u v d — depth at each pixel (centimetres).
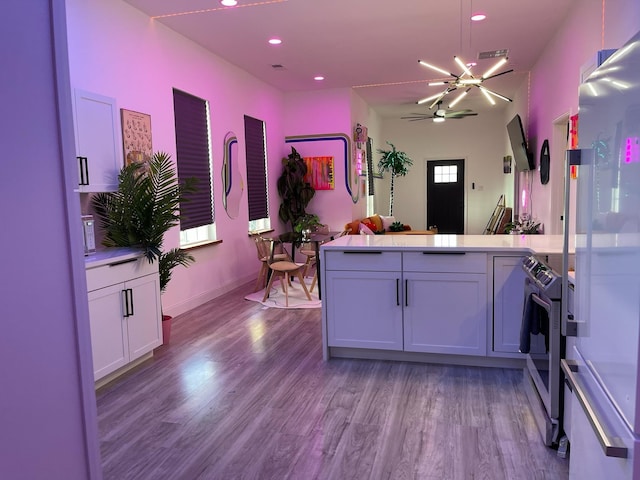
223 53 562
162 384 313
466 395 288
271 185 736
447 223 1126
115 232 346
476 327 323
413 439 239
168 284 470
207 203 551
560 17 466
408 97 864
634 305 108
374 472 212
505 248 311
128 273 331
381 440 239
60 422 113
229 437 245
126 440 244
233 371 333
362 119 882
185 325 448
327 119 777
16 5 101
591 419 132
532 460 219
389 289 335
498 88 823
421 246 326
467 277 321
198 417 267
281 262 548
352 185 787
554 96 523
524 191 750
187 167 510
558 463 216
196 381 317
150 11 429
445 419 259
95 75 375
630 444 111
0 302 98
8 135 99
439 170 1122
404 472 212
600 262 134
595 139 139
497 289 317
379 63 619
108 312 312
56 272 111
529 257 281
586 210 149
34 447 106
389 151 1127
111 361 315
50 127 109
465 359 336
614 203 122
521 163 703
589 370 145
